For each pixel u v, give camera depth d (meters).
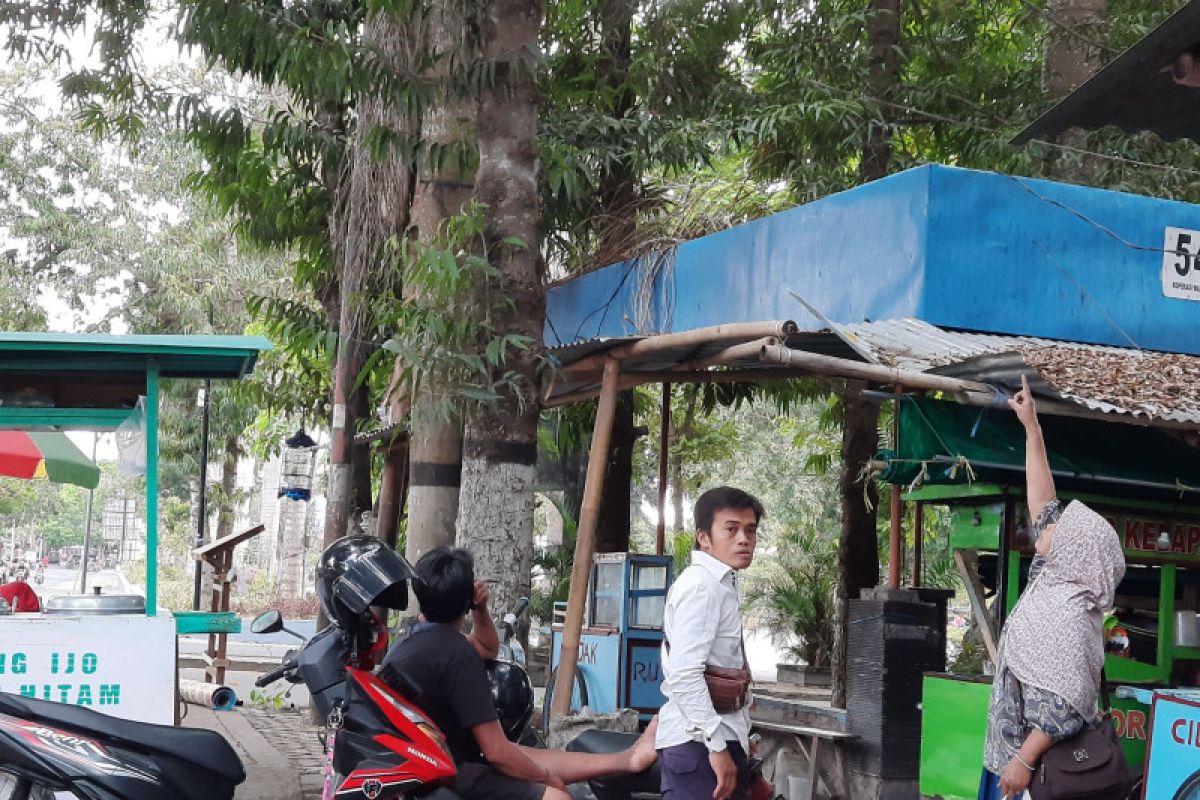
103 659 6.37
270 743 10.30
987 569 8.82
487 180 9.01
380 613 4.72
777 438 30.88
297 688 15.36
